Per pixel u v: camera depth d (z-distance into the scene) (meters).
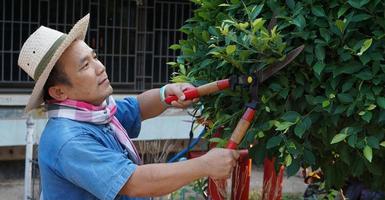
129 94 6.44
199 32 2.22
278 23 1.87
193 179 1.79
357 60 1.78
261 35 1.77
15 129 6.02
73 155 1.83
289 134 1.86
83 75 1.94
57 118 1.95
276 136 1.83
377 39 1.75
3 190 6.08
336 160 1.95
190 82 2.19
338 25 1.75
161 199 3.83
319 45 1.76
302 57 1.82
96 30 6.32
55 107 1.98
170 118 6.43
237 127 1.83
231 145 1.82
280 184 2.96
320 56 1.75
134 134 2.40
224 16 2.10
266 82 1.91
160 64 6.59
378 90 1.74
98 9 6.30
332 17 1.81
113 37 6.39
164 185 1.78
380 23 1.76
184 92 2.06
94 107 1.99
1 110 6.00
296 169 1.82
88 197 1.93
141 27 6.47
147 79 6.57
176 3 6.55
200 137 2.42
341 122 1.84
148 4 6.46
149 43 6.53
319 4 1.84
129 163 1.82
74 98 1.97
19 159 6.30
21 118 6.06
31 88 6.16
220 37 1.99
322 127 1.84
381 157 1.85
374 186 1.96
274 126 1.88
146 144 5.34
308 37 1.79
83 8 6.24
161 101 2.30
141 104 2.35
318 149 1.92
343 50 1.77
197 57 2.18
